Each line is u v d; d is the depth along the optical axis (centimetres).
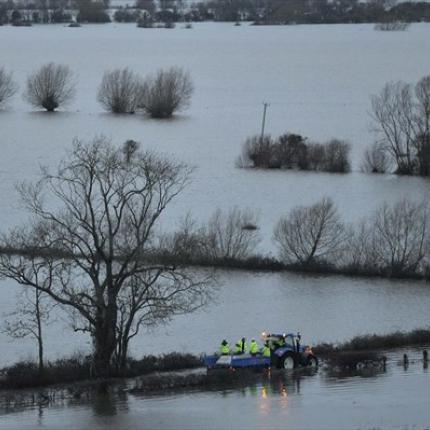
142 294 15375
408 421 12900
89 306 15200
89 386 14438
